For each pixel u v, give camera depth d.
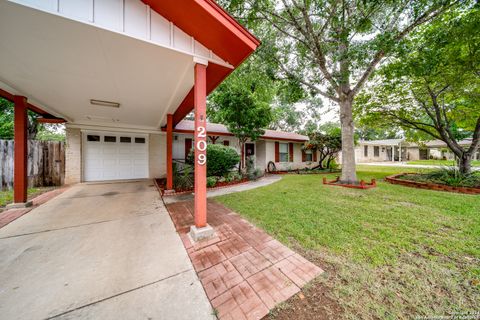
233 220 3.22
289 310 1.42
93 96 4.02
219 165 7.04
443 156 22.95
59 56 2.44
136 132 8.00
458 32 4.16
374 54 4.75
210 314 1.40
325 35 5.67
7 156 5.62
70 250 2.27
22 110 3.91
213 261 2.04
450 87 6.06
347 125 6.54
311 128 22.42
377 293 1.56
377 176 8.66
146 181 7.47
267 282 1.71
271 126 21.34
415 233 2.64
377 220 3.13
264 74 6.51
